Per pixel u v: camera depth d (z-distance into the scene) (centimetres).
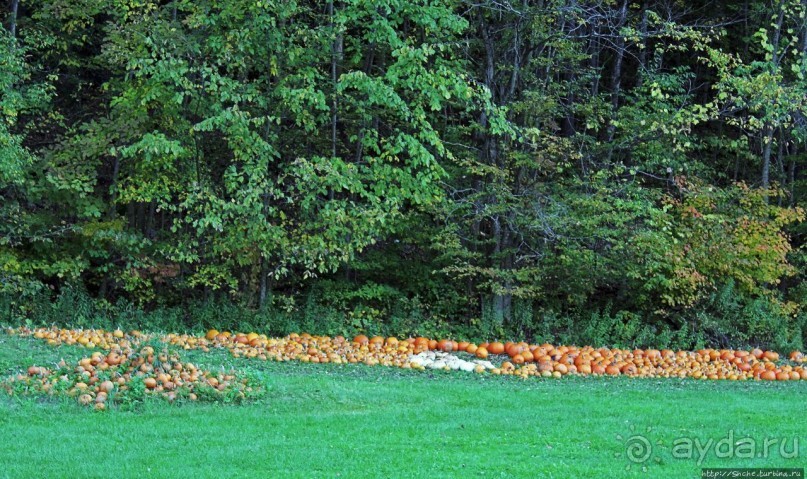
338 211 1677
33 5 2025
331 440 920
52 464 803
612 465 834
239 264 1908
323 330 1839
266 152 1692
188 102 1819
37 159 1750
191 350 1545
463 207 1869
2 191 1822
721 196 1948
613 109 2245
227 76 1731
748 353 1742
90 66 2039
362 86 1647
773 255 1903
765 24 2275
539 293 1912
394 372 1480
